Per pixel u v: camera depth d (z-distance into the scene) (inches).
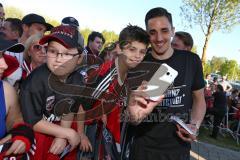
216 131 450.6
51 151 92.4
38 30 166.7
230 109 544.1
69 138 93.4
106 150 105.6
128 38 99.9
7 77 93.1
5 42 84.1
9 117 87.9
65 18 182.9
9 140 84.8
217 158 325.4
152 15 114.3
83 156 103.1
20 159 86.6
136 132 117.5
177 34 200.1
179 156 117.1
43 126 91.7
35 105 89.6
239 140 465.4
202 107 123.9
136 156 118.1
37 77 89.6
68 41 87.8
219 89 454.3
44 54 126.0
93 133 105.5
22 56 122.3
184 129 110.2
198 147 362.0
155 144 116.3
